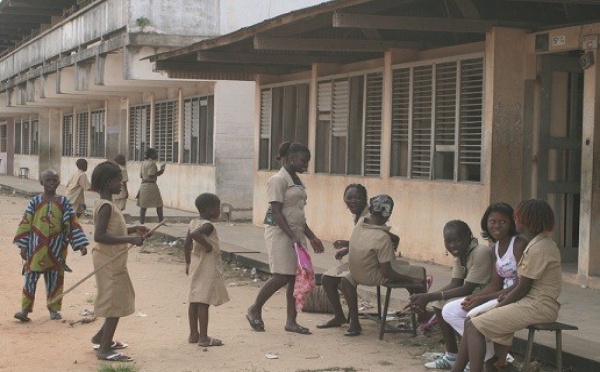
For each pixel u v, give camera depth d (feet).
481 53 38.37
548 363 23.95
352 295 28.25
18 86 117.29
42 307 33.35
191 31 68.74
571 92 38.19
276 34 40.81
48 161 127.95
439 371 24.04
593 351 23.54
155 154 62.90
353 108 49.37
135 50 68.69
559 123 38.17
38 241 30.30
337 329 29.35
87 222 67.51
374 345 27.04
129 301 25.52
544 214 21.03
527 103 37.58
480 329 21.13
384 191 45.55
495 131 37.22
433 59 41.78
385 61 45.32
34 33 124.16
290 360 25.21
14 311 32.50
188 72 58.29
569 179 38.52
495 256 22.72
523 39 37.35
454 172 40.22
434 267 40.19
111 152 99.81
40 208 30.48
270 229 28.96
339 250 29.58
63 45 89.97
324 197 51.60
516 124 37.45
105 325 25.39
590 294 33.01
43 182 30.83
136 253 49.80
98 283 25.27
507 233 22.44
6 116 145.89
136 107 90.79
